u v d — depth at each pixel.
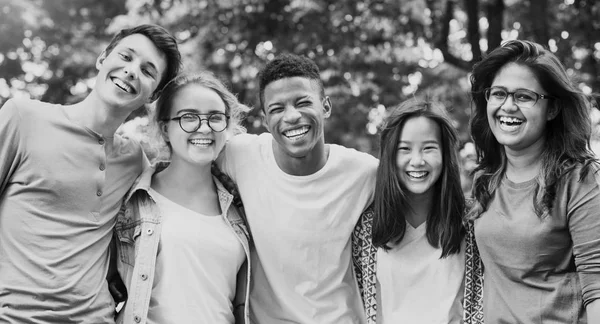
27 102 3.57
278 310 3.94
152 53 3.75
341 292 3.96
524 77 3.50
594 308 3.25
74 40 13.52
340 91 10.88
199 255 3.67
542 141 3.57
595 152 3.61
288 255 3.89
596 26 10.27
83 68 13.49
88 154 3.59
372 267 3.94
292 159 3.93
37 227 3.42
